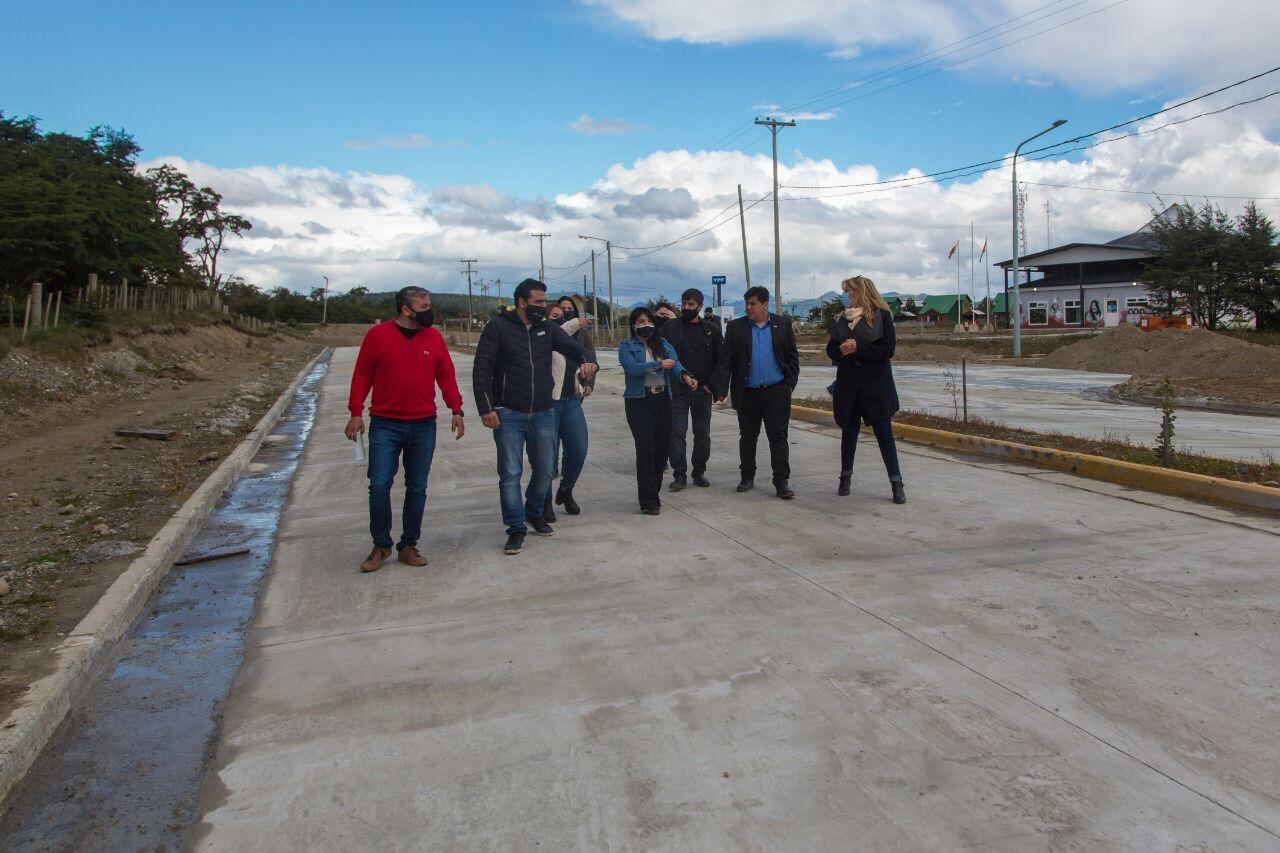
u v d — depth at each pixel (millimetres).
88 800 3109
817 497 7477
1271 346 28344
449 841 2764
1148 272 45812
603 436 11930
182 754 3436
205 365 34188
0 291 27531
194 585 5688
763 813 2854
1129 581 4969
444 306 136125
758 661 4039
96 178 37688
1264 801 2822
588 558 5836
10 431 13953
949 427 10844
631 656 4152
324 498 8289
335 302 122562
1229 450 9867
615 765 3180
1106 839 2658
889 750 3215
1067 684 3695
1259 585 4824
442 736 3441
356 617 4863
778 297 37188
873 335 7004
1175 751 3141
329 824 2885
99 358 23016
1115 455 8367
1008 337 50562
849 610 4660
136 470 10219
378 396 5750
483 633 4531
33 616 4785
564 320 7613
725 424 12727
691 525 6637
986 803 2867
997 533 6105
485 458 10320
